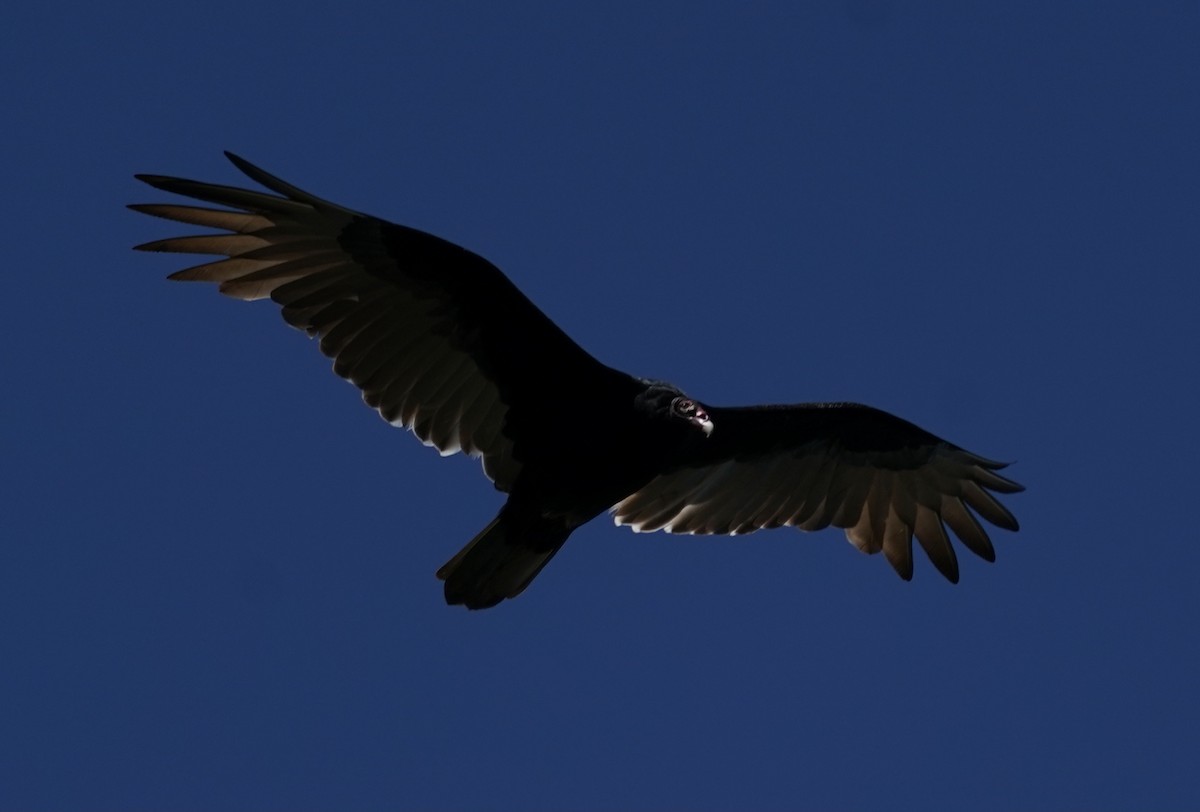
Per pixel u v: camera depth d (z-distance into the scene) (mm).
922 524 14336
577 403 12141
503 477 12164
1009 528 14117
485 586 12094
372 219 11633
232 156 11102
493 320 12031
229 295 11828
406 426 12031
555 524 12289
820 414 13742
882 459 14102
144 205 11570
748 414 13547
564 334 12078
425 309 11977
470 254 11789
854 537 14352
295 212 11547
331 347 11867
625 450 12164
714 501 13945
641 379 12258
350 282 11867
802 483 14133
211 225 11641
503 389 12156
